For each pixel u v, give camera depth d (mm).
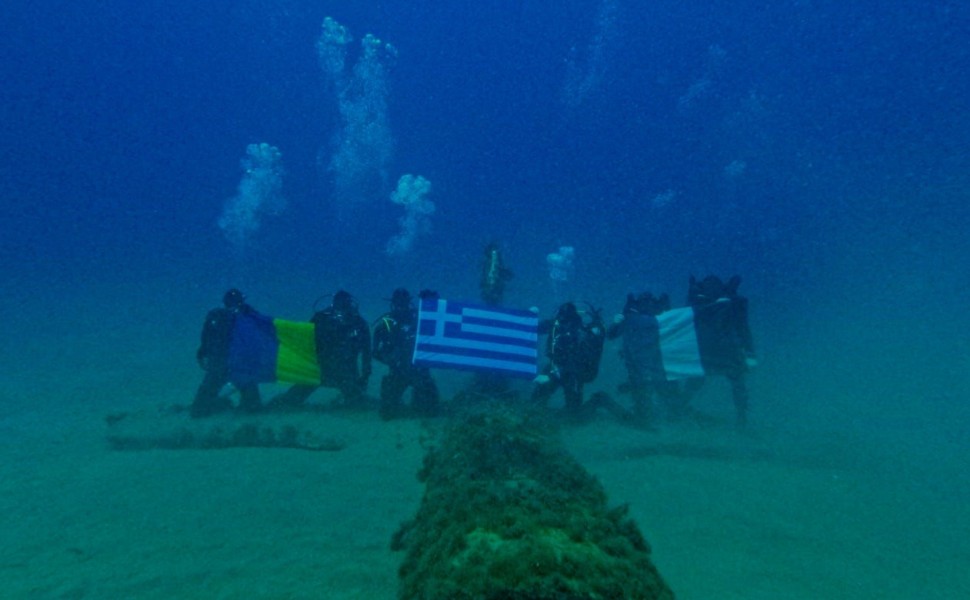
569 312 7348
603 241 29766
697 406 8742
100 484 5176
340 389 7473
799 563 4082
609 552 2291
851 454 6508
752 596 3602
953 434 7156
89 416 7465
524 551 2117
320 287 18906
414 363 7184
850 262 20641
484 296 10422
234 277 20719
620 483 5438
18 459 5895
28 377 9336
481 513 2482
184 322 14039
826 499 5250
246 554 3955
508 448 3562
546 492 2674
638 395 7516
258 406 7297
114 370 9859
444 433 4574
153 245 30922
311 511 4617
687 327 7664
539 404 6906
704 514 4840
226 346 7195
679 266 22406
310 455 5914
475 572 2102
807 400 8828
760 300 16578
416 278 20594
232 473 5387
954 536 4590
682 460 6172
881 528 4715
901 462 6289
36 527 4391
